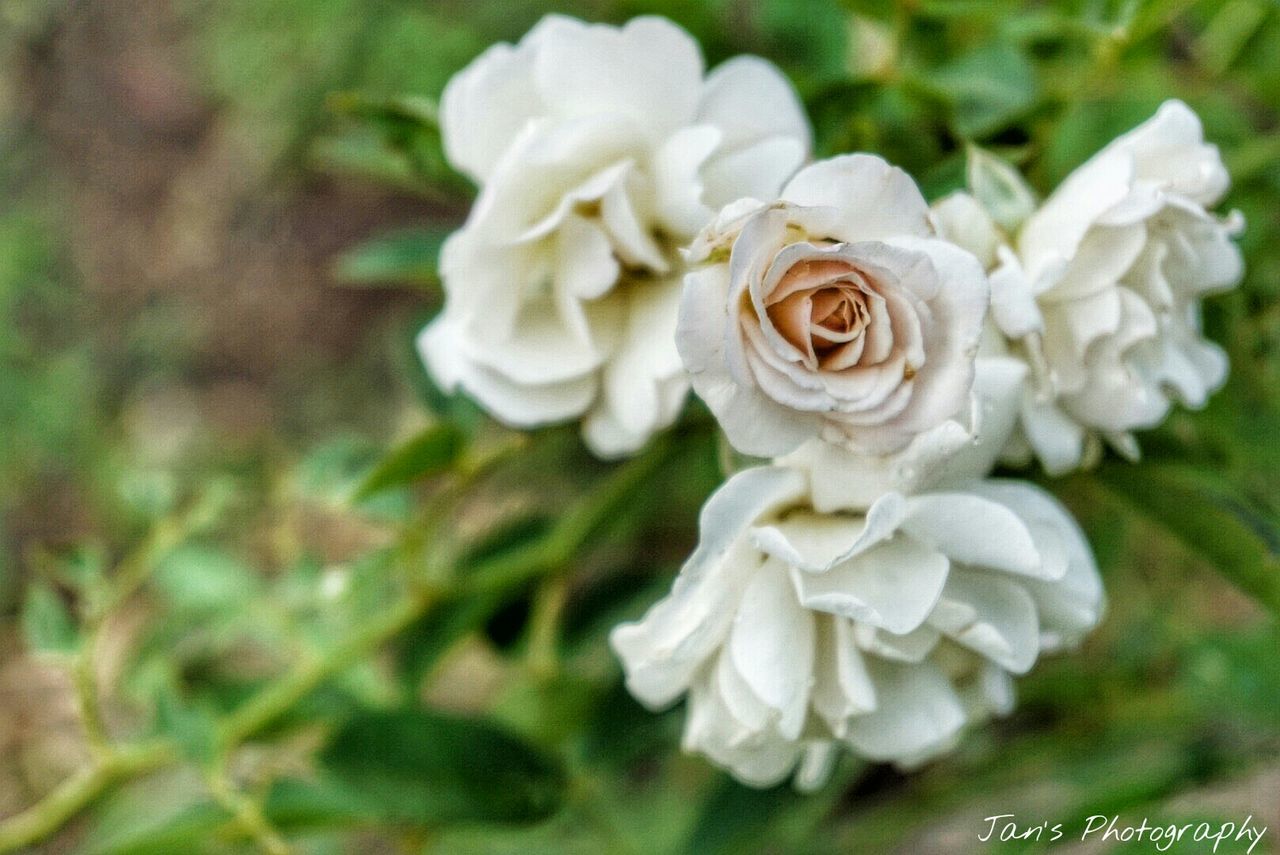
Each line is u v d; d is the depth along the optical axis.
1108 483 0.62
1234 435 0.64
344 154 0.69
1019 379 0.57
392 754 0.68
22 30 1.96
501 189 0.60
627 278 0.61
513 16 1.20
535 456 1.06
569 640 0.73
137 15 1.93
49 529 1.66
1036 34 0.65
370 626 0.70
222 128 1.84
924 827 0.80
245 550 1.08
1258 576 0.61
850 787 0.77
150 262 1.84
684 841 0.69
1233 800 0.74
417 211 1.78
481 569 0.70
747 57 0.61
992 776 0.73
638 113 0.60
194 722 0.68
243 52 1.60
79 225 1.87
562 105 0.60
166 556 0.75
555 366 0.61
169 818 0.68
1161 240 0.59
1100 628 0.79
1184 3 0.63
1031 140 0.63
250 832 0.67
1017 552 0.57
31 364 1.75
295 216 1.81
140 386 1.78
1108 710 0.73
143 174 1.87
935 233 0.55
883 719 0.59
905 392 0.55
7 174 1.90
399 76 1.37
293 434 1.70
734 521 0.56
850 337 0.55
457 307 0.61
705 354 0.54
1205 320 0.64
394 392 1.70
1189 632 0.74
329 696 0.72
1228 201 0.66
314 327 1.77
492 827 0.69
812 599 0.56
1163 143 0.58
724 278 0.54
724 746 0.60
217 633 0.73
